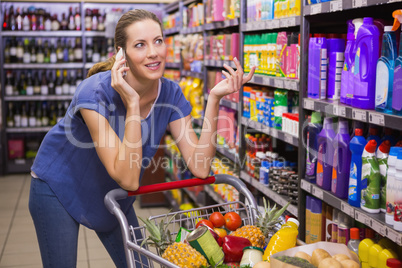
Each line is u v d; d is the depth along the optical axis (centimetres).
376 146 197
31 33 709
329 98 236
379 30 199
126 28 165
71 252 196
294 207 266
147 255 147
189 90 466
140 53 165
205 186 430
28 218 489
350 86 209
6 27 715
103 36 746
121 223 158
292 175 273
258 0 314
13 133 768
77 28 731
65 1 716
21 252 392
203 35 434
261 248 160
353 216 200
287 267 132
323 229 247
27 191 605
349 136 216
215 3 378
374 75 194
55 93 739
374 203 191
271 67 301
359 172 200
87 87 175
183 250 148
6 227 459
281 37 282
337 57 230
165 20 629
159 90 187
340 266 133
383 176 190
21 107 740
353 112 199
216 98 185
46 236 194
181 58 518
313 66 238
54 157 191
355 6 191
